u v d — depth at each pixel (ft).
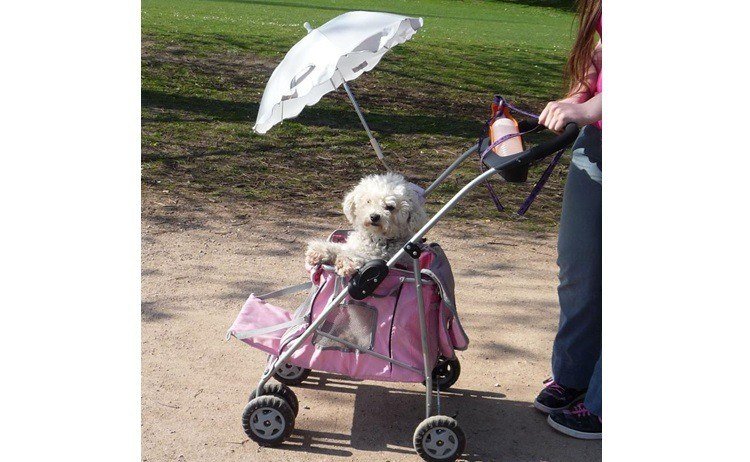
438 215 10.89
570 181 12.10
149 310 15.51
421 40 56.03
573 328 12.39
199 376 13.34
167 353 13.99
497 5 99.09
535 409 12.89
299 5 72.69
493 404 12.99
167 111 31.32
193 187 23.58
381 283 11.43
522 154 10.28
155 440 11.51
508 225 22.16
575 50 11.60
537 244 20.68
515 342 15.08
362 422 12.32
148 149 26.61
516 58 52.95
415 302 11.39
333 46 10.68
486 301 16.81
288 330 11.94
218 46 44.24
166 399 12.60
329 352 11.53
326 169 26.40
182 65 38.93
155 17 53.52
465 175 26.76
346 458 11.31
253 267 17.95
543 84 44.98
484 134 12.12
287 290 13.04
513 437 12.04
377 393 13.24
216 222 20.84
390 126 32.40
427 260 11.71
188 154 26.58
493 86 42.78
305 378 13.46
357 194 11.87
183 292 16.42
